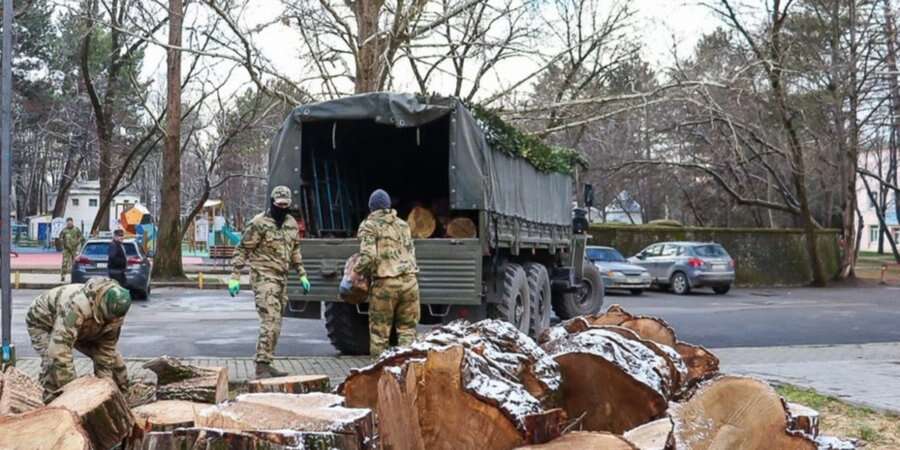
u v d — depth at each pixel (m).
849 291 33.66
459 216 12.09
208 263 42.34
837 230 39.53
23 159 63.72
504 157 11.96
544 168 14.19
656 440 3.78
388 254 8.89
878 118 37.81
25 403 4.75
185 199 66.88
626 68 27.55
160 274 29.06
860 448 6.81
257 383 5.32
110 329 6.14
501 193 11.72
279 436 3.41
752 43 31.27
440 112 10.97
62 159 70.06
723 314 21.14
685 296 29.48
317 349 13.01
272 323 9.20
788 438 4.21
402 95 11.06
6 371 5.19
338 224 12.93
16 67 48.69
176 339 13.85
